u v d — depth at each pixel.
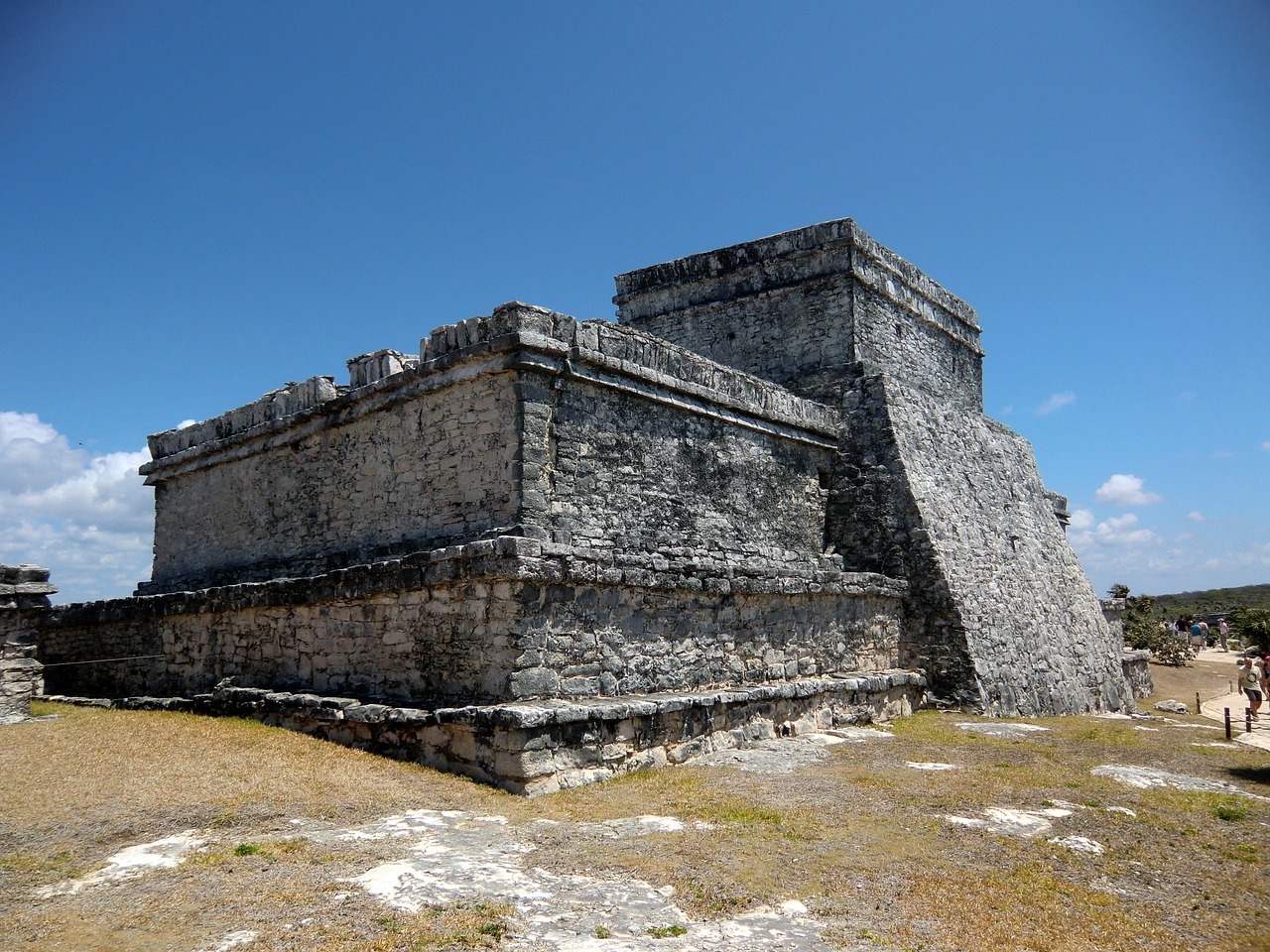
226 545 17.47
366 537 14.07
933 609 18.23
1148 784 11.21
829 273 20.97
